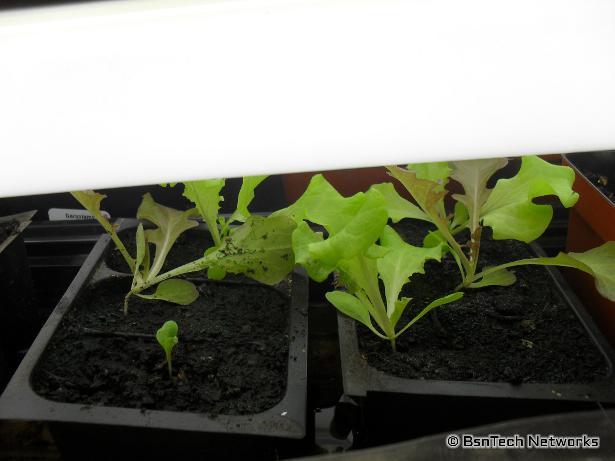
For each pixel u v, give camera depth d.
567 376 0.15
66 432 0.14
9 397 0.14
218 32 0.09
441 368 0.16
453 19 0.09
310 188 0.15
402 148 0.10
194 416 0.14
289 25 0.09
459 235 0.23
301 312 0.18
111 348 0.17
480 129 0.10
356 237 0.13
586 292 0.20
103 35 0.09
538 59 0.09
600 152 0.22
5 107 0.09
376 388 0.14
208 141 0.10
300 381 0.15
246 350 0.17
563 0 0.09
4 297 0.19
